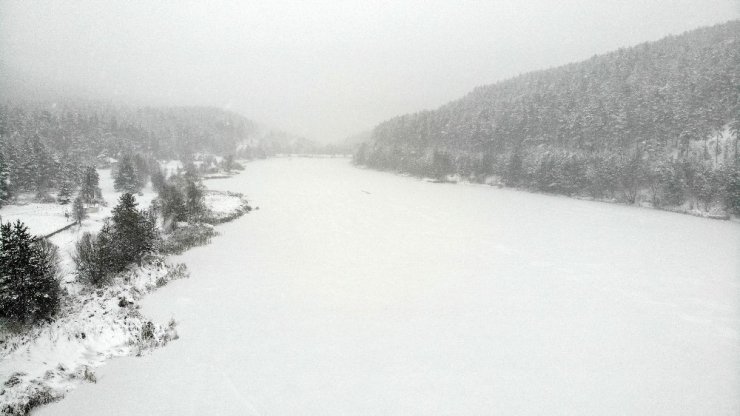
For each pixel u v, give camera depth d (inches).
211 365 742.5
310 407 631.2
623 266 1409.9
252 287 1154.7
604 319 979.3
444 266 1390.3
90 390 648.4
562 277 1288.1
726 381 714.8
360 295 1112.8
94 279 1029.8
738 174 2375.7
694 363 779.4
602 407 641.0
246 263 1382.9
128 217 1184.8
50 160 2967.5
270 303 1042.1
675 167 2743.6
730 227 2114.9
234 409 619.8
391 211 2500.0
